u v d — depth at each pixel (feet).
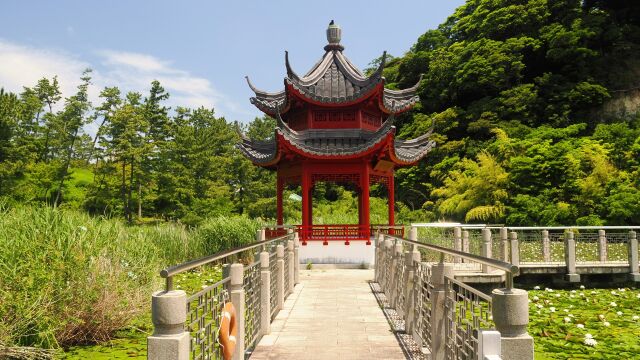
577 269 46.65
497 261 11.02
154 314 10.58
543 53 125.18
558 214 80.89
